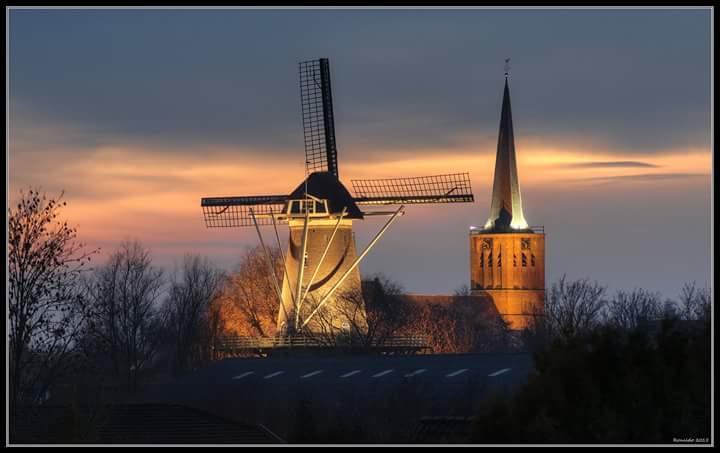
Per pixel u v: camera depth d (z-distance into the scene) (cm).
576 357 18025
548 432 17538
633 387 17875
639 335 18275
